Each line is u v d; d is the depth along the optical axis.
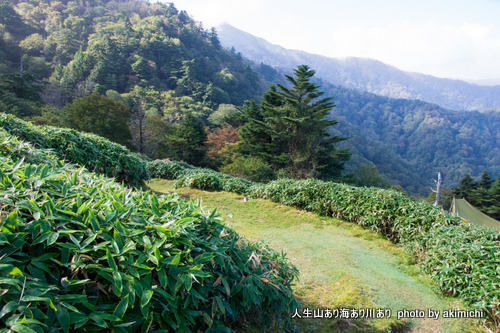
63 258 1.40
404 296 3.75
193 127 31.72
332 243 5.52
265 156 25.09
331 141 25.59
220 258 1.92
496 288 3.39
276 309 2.34
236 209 7.36
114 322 1.36
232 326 2.19
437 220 5.28
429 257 4.52
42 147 5.23
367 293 3.67
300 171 23.12
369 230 6.20
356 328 2.90
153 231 1.78
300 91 24.45
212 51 128.00
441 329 3.15
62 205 1.69
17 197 1.62
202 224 2.17
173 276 1.59
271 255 2.80
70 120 25.20
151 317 1.45
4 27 78.25
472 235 4.58
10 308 1.06
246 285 2.01
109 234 1.62
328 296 3.52
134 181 7.54
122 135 27.05
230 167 19.30
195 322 1.79
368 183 29.81
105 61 73.25
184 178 9.91
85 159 6.00
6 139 2.98
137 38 98.25
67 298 1.24
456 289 3.78
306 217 6.95
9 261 1.26
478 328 3.22
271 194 8.23
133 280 1.42
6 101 28.89
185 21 149.12
